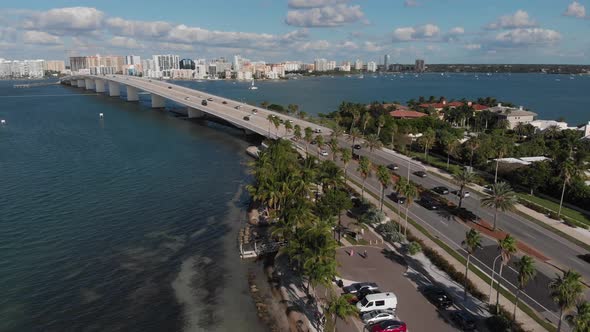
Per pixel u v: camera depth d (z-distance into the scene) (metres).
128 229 94.56
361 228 88.81
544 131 185.50
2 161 150.50
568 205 103.38
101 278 74.94
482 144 140.00
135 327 62.34
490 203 87.62
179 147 174.62
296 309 64.56
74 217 100.44
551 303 61.50
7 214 101.44
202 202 111.50
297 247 65.25
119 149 170.00
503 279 68.44
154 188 122.00
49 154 161.25
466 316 57.19
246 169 143.00
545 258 75.44
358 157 148.00
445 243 81.56
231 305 67.44
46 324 62.84
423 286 67.50
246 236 90.50
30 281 73.56
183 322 63.44
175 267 78.94
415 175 127.50
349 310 52.91
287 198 87.06
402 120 195.88
